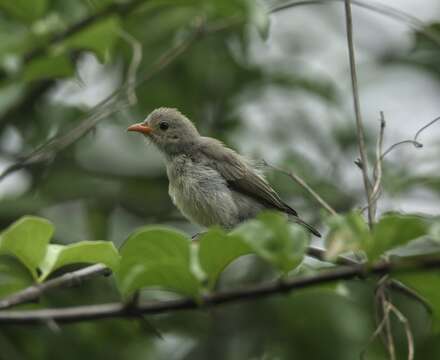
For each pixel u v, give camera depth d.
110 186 13.79
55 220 13.04
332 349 12.54
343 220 5.61
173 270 5.82
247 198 12.30
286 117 15.67
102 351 12.84
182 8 14.91
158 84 15.27
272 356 12.90
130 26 14.74
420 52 16.67
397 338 12.27
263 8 11.29
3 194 13.70
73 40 11.95
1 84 13.19
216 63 15.54
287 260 5.50
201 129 15.23
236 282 13.16
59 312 6.02
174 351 13.48
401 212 6.45
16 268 10.75
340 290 7.05
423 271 5.63
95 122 11.11
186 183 12.29
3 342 12.24
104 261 6.66
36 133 14.27
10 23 12.84
